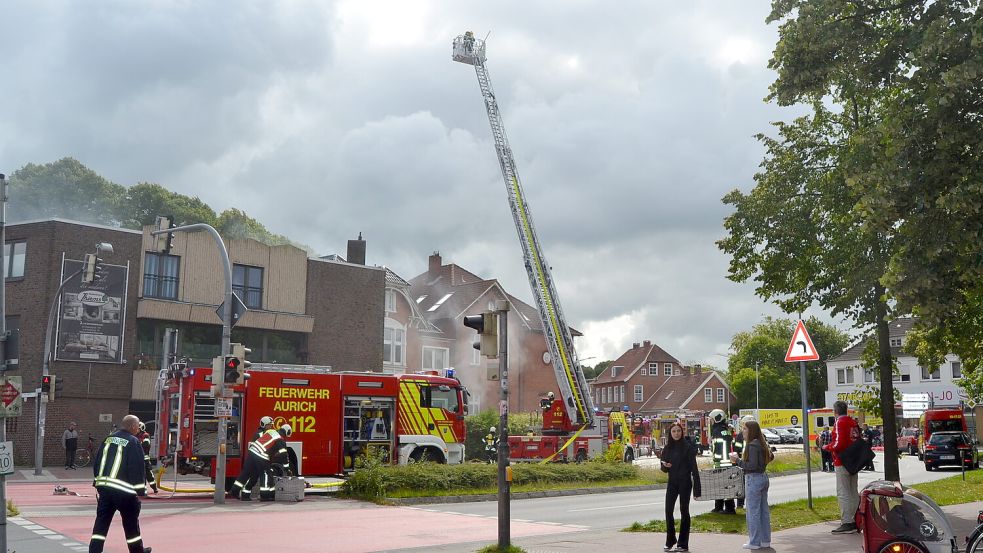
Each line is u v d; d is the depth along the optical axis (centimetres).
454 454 2700
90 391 3575
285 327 4197
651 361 10388
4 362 1099
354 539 1397
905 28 1320
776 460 3572
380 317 4594
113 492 1052
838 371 7956
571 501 2241
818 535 1305
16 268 3603
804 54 1383
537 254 3544
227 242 4056
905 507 880
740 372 9669
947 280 1210
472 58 3712
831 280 1714
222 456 1986
